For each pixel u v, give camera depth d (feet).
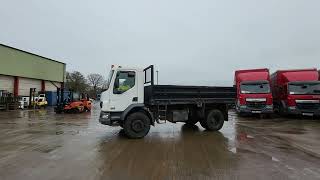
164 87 37.63
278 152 27.20
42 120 61.31
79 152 27.04
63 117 70.13
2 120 61.11
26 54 123.75
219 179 18.81
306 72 65.82
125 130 34.71
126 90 35.01
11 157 24.82
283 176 19.52
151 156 25.40
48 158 24.50
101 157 24.99
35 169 21.03
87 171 20.61
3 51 108.68
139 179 18.81
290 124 52.54
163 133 39.55
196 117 42.37
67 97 104.78
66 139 34.60
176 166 22.02
